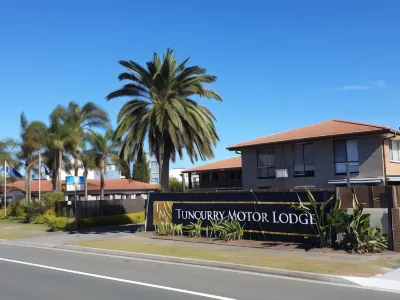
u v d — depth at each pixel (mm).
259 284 9586
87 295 8484
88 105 39250
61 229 24609
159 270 11594
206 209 18609
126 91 22594
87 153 39969
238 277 10492
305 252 13797
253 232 16797
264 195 16625
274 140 27047
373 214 14195
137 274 10938
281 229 15969
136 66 21922
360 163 23844
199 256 13469
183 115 20812
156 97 21969
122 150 22781
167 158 22828
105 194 48500
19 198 50406
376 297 8289
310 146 25984
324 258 12602
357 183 23562
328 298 8188
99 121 39719
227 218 17766
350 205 14727
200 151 22469
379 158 23266
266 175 27781
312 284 9602
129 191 50625
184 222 19516
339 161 24641
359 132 23266
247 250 14719
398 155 25484
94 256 14664
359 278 9883
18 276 10680
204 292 8734
